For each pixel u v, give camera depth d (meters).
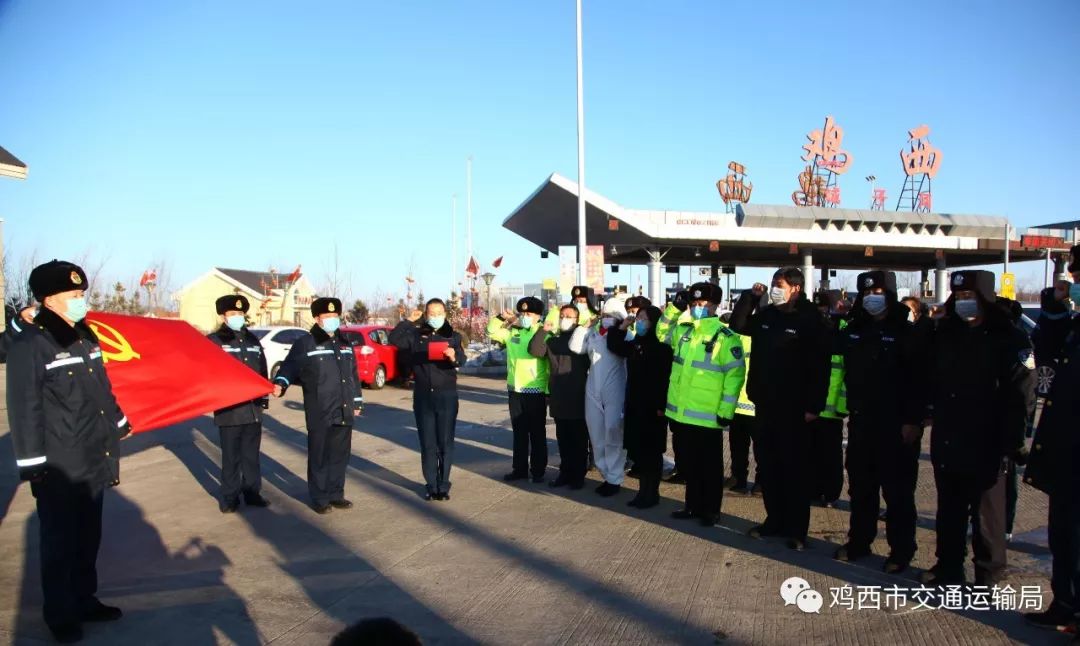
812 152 32.03
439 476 7.85
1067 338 4.76
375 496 8.05
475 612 4.91
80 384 4.67
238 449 7.56
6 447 11.01
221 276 48.97
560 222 26.33
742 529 6.77
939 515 5.30
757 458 6.52
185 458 10.32
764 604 5.00
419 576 5.60
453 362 7.79
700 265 37.50
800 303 6.21
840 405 7.37
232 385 6.96
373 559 6.00
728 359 6.66
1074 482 4.48
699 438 6.89
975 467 5.00
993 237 31.08
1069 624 4.53
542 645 4.42
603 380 7.96
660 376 7.39
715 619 4.76
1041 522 6.91
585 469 8.42
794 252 28.70
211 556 6.14
